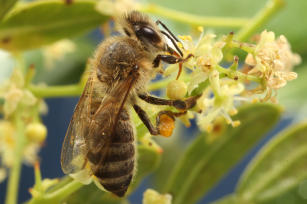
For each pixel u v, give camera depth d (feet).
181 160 0.26
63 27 0.26
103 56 0.24
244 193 0.26
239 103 0.25
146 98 0.23
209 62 0.22
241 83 0.24
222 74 0.23
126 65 0.23
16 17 0.26
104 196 0.24
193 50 0.23
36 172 0.23
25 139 0.26
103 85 0.24
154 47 0.24
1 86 0.27
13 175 0.26
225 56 0.24
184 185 0.26
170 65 0.23
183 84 0.23
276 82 0.22
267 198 0.26
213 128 0.26
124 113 0.24
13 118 0.27
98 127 0.23
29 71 0.26
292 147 0.26
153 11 0.27
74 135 0.23
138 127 0.24
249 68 0.23
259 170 0.26
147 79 0.24
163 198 0.24
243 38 0.26
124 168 0.23
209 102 0.23
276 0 0.26
